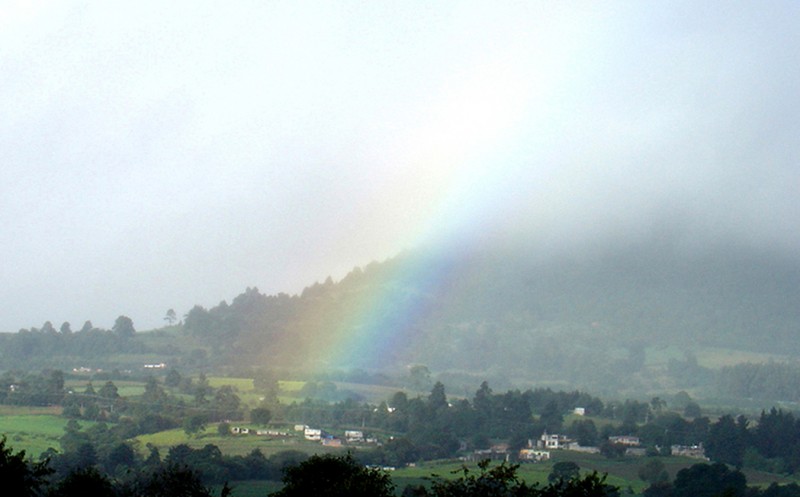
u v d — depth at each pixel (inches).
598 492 1208.8
